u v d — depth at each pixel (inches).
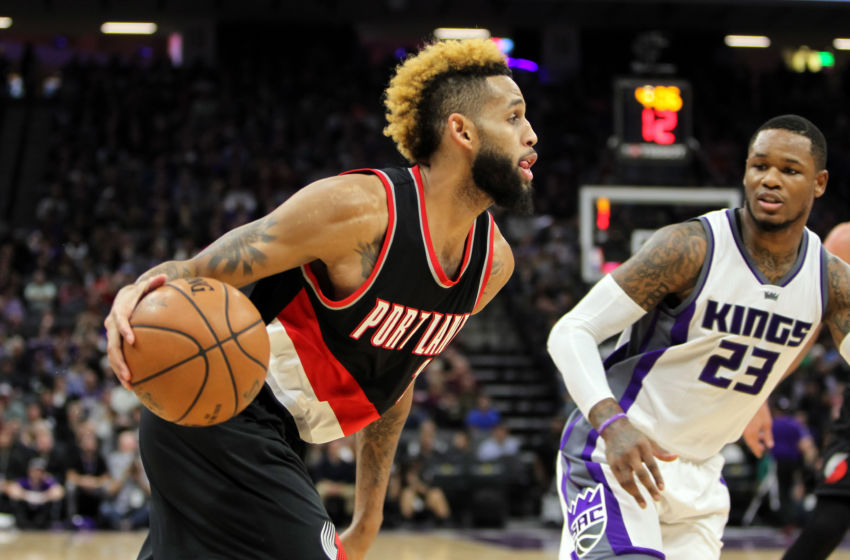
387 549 490.3
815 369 743.1
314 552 148.8
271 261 142.7
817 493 232.7
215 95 1231.5
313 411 161.2
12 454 601.3
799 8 1184.8
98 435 625.3
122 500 594.6
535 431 812.0
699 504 178.9
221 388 133.9
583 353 169.8
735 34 1293.1
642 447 157.2
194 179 1083.9
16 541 519.2
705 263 173.2
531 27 1317.7
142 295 134.5
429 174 154.3
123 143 1158.3
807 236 179.8
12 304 850.1
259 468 150.8
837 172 1202.6
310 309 154.6
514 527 657.6
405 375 164.7
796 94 1336.1
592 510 174.4
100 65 1305.4
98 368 722.2
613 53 1371.8
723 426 180.5
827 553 229.5
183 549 152.9
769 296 172.9
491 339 910.4
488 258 160.6
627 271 173.0
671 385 177.9
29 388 711.1
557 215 1059.3
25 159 1227.2
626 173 642.2
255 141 1165.1
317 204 143.8
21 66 1374.3
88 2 1198.3
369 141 1167.0
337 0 1213.7
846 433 230.7
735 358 174.4
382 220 148.1
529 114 1209.4
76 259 917.2
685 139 639.1
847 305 178.7
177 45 1444.4
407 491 636.1
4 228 1012.5
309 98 1246.9
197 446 151.3
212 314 134.0
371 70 1316.4
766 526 630.5
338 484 612.4
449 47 153.6
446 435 698.2
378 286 149.3
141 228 984.3
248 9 1234.6
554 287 896.3
